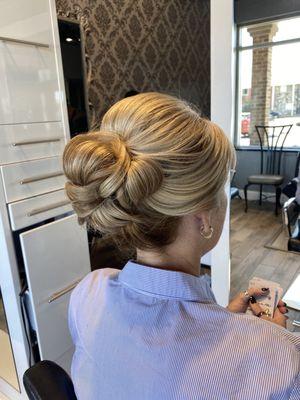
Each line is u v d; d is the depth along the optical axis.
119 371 0.41
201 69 2.32
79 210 0.45
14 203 1.18
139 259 0.48
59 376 0.59
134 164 0.39
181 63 2.46
